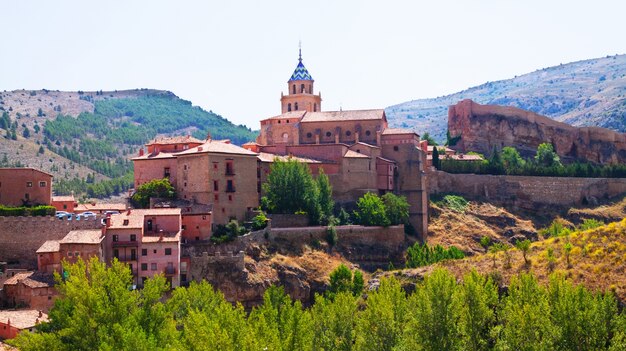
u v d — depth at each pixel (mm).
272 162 186875
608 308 100000
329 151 197375
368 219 184875
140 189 174375
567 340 98250
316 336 112625
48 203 161375
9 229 147750
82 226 149875
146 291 115062
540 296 104812
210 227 160750
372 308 110750
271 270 159000
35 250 148500
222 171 170750
